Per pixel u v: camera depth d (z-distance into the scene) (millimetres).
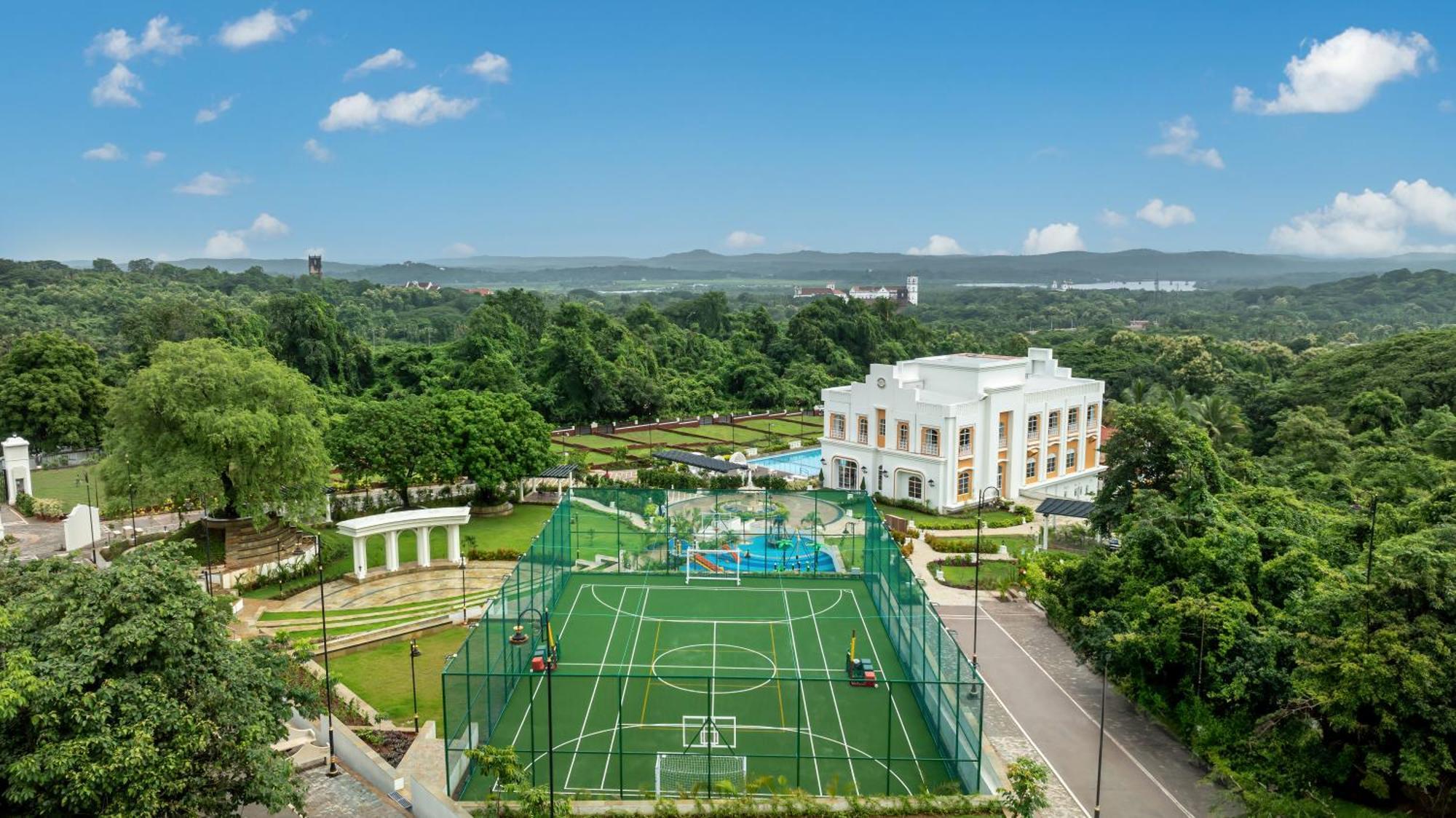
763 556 75188
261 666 34781
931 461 89188
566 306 180500
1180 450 61281
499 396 94688
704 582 69812
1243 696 40531
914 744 43312
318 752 41219
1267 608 45844
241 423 63969
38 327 166500
